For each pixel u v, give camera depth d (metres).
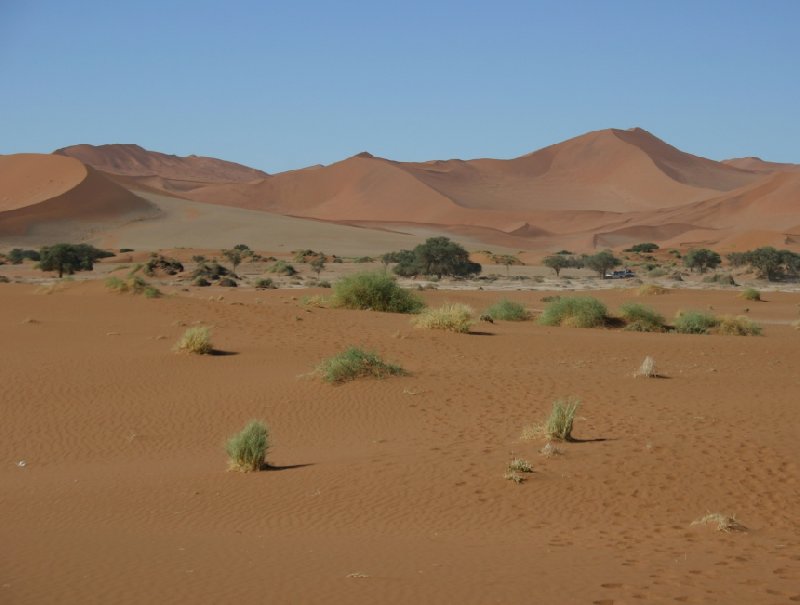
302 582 8.06
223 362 23.77
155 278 97.94
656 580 8.16
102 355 24.58
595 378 21.86
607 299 63.28
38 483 13.70
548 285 97.25
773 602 7.45
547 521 11.00
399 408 18.53
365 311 36.62
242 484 13.09
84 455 15.84
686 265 129.88
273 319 31.94
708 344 29.03
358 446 15.66
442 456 14.21
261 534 10.45
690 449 13.98
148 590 7.79
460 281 108.31
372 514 11.38
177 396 20.06
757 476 12.68
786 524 10.87
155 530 10.68
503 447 14.71
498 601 7.46
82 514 11.60
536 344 28.06
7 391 20.41
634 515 11.24
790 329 39.62
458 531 10.57
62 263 105.19
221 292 63.75
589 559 9.09
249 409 18.83
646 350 27.44
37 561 8.90
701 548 9.67
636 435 15.12
